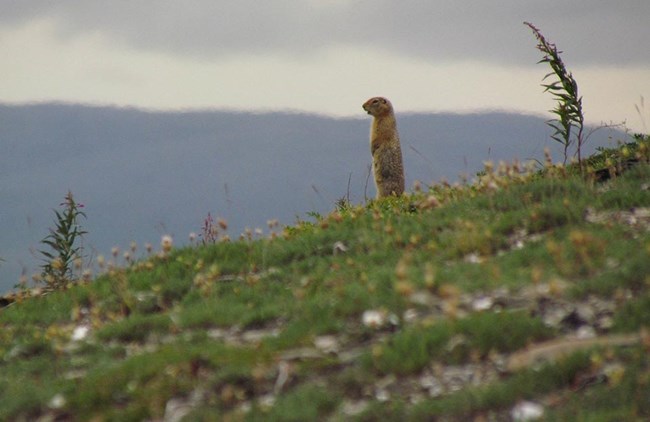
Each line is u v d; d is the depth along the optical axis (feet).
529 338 97.81
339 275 127.75
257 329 115.85
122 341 121.80
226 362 102.94
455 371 95.40
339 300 115.24
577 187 148.66
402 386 94.68
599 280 106.22
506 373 93.50
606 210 137.08
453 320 100.89
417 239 137.28
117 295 140.97
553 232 129.59
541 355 94.38
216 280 139.74
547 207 137.80
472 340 98.32
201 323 120.47
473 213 146.00
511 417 86.12
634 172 156.76
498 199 150.20
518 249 125.59
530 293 107.86
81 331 129.29
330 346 104.73
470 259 126.41
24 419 101.60
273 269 139.33
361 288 116.98
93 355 117.29
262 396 97.04
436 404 89.15
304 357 102.17
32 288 159.12
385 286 117.70
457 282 113.50
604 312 101.09
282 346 105.29
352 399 93.97
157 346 115.96
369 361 98.12
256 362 101.45
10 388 109.09
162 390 99.35
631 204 137.39
